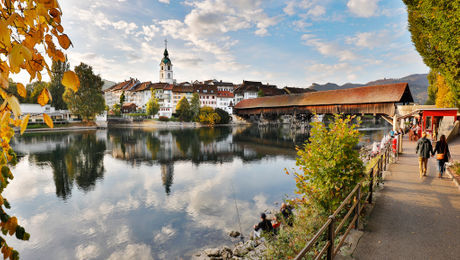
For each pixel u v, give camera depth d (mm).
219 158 25375
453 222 4770
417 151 8164
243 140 40062
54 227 10289
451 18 6109
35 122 60656
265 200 12836
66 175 18688
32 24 895
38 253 8492
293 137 44625
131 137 44438
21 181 17109
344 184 5016
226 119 79500
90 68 64250
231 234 9117
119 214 11469
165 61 101688
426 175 8359
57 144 35219
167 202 12852
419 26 6969
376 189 6797
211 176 18125
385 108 35094
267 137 44625
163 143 36281
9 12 951
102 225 10398
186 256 7949
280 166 21469
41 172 19609
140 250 8445
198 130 60312
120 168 20953
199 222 10352
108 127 70625
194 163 22938
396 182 7582
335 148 5066
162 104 87375
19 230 1125
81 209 12156
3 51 930
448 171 8336
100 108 65562
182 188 15234
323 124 5410
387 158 10469
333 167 4945
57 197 13922
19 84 985
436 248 3918
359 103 38500
